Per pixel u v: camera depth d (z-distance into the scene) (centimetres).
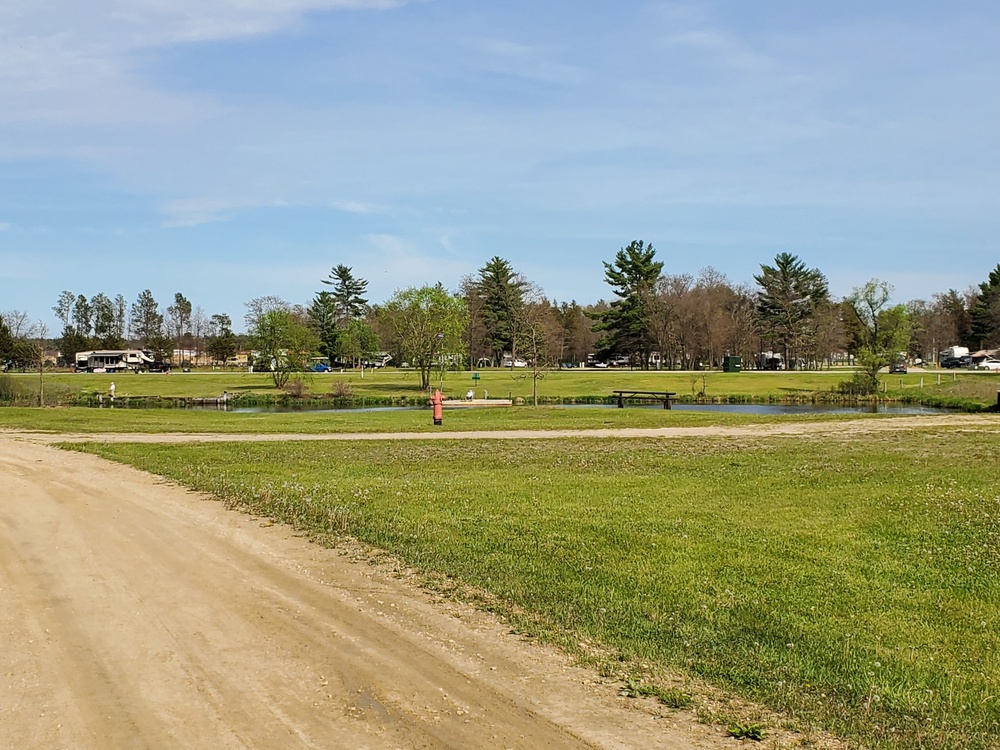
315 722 573
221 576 956
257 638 746
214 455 2178
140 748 527
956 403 5250
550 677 684
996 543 1182
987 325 11312
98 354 12550
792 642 799
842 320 11019
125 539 1124
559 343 11038
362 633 775
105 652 699
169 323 16938
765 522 1331
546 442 2652
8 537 1122
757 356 11712
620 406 4878
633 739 570
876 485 1706
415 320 6725
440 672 683
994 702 669
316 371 10475
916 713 646
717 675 708
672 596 938
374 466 2006
